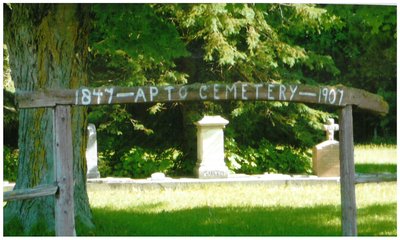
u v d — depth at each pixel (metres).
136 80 15.66
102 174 16.11
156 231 8.74
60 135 6.14
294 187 13.48
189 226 9.13
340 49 24.45
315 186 13.59
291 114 17.22
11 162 15.72
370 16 9.37
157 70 16.30
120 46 10.10
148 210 10.67
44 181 8.34
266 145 16.61
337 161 14.11
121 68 16.25
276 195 12.33
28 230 8.30
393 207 10.73
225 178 13.88
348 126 6.62
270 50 16.48
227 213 10.27
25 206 8.48
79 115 8.61
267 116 17.61
